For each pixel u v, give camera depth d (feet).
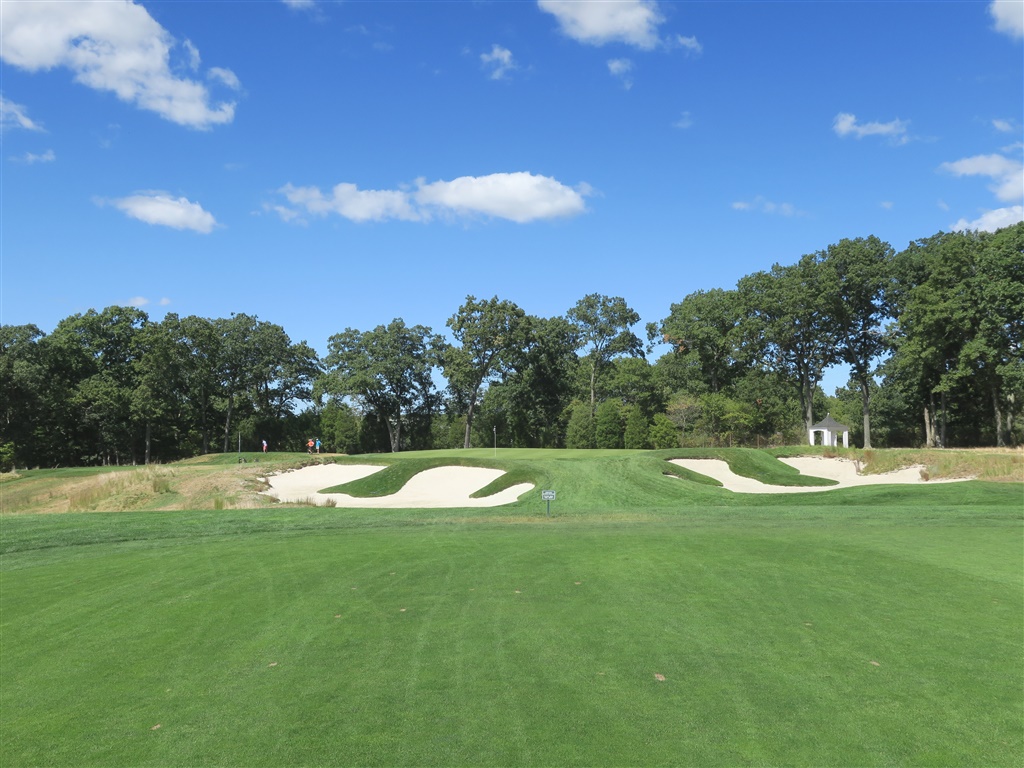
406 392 250.98
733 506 86.58
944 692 20.83
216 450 244.22
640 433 211.41
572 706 19.85
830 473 128.57
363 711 19.63
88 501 102.32
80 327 214.69
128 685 21.99
